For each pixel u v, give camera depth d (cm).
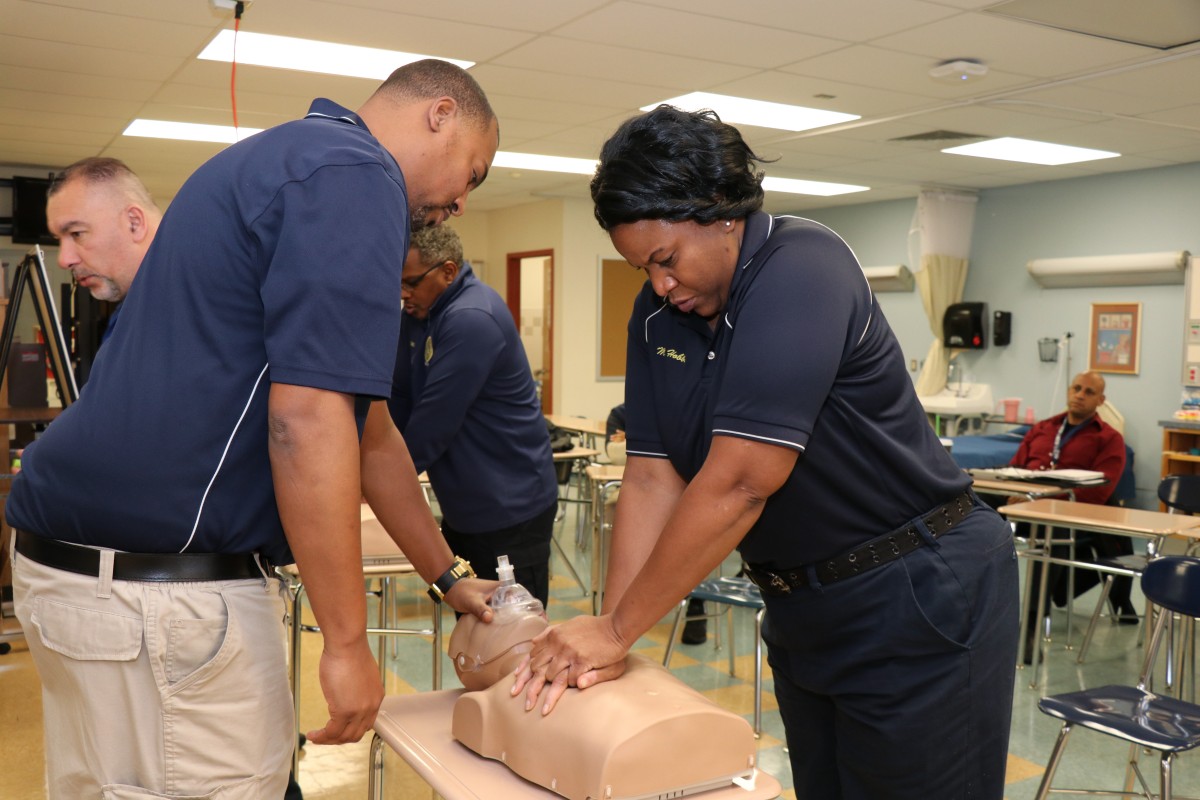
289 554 125
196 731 115
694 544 123
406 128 131
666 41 477
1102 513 406
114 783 116
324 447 106
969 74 513
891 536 138
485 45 487
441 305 243
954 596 138
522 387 254
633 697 121
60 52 504
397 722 147
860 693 143
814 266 125
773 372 120
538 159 815
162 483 110
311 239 104
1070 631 451
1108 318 834
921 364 1006
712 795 120
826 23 446
